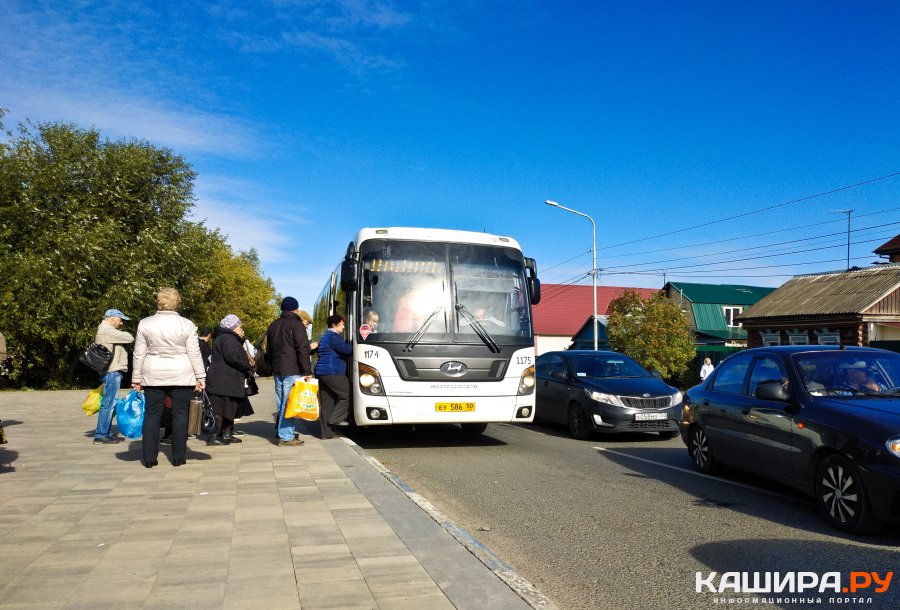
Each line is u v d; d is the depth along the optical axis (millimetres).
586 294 62938
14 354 27469
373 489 6738
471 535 5375
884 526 5672
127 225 31562
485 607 3666
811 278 35062
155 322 7965
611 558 5074
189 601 3740
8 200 28766
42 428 12430
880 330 29359
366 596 3824
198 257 33719
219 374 9969
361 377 10094
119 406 9023
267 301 54750
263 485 6938
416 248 10742
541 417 14156
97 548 4727
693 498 7137
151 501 6191
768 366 7457
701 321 47062
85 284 28344
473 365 10312
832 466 5941
